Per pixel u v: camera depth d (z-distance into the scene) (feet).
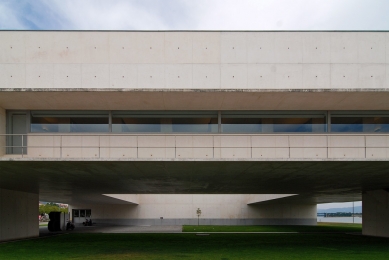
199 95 35.32
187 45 35.94
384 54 35.91
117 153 37.60
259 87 35.47
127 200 108.27
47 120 38.24
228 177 45.57
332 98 36.06
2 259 34.45
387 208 62.18
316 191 71.51
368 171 37.96
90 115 38.60
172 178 46.85
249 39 36.04
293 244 50.26
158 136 37.93
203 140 37.93
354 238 61.93
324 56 35.86
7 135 37.22
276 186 60.08
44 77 35.19
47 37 35.68
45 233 77.97
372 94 35.01
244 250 41.98
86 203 125.59
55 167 34.73
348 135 38.04
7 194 55.06
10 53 35.35
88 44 35.76
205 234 74.43
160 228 100.27
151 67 35.63
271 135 38.09
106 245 48.37
